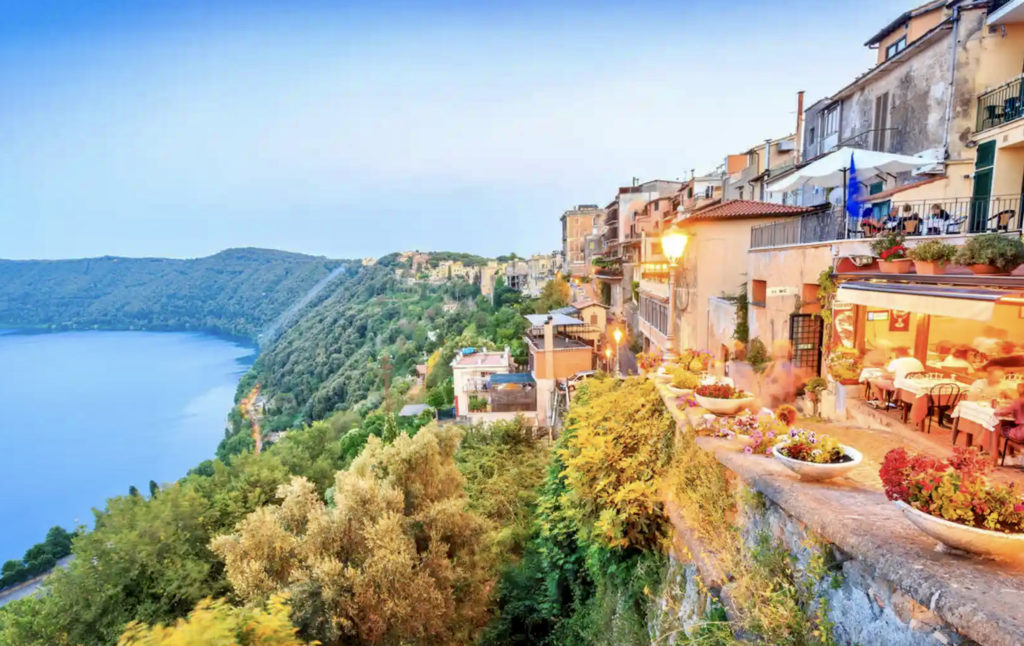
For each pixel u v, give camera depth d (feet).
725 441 16.55
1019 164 36.52
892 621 8.54
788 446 13.33
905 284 21.80
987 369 21.49
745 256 56.13
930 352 26.45
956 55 42.24
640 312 92.79
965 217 34.01
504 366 128.77
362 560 43.83
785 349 34.30
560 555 32.96
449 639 44.21
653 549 21.45
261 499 59.88
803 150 77.82
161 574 46.93
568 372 109.40
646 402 24.34
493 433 84.02
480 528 51.85
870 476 13.05
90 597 44.09
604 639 22.41
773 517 12.72
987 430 16.72
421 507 52.37
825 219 35.58
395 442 56.54
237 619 21.74
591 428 25.09
